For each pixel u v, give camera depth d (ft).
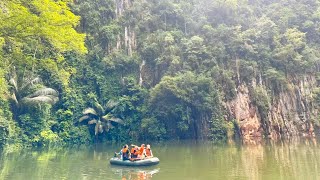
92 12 167.02
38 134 123.44
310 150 102.83
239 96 167.12
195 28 184.24
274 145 124.88
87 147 123.85
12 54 68.74
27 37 62.18
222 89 164.35
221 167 70.33
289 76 178.29
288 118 170.71
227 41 176.45
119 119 151.74
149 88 165.99
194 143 139.64
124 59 164.55
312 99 176.65
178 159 84.48
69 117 141.69
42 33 59.62
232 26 180.75
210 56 165.78
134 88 158.71
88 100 150.82
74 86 150.20
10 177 59.52
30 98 120.06
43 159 85.15
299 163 74.54
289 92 175.11
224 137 153.99
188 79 150.20
